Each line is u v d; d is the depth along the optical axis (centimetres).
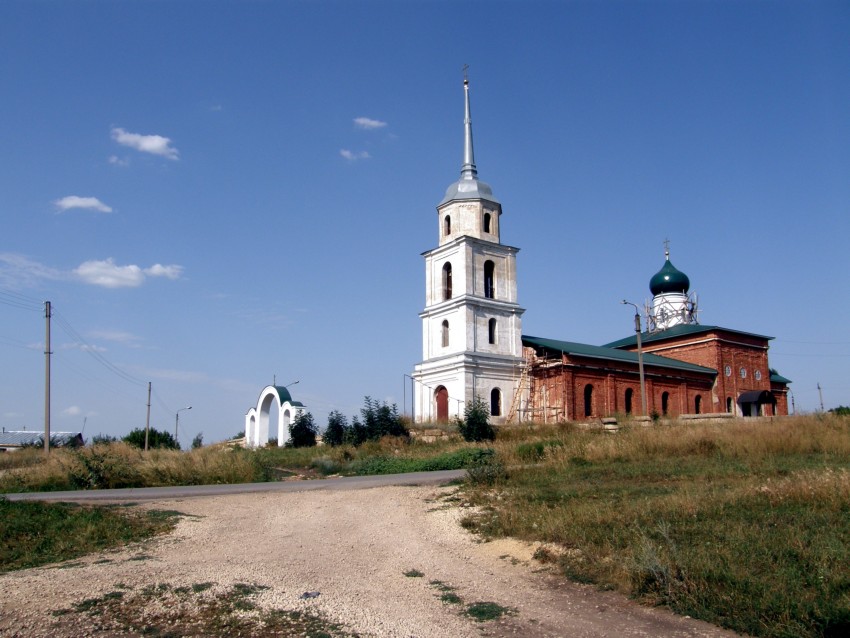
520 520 1395
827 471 1486
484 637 836
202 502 1819
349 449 3519
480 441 3494
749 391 6612
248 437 5822
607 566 1064
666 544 1090
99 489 2175
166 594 974
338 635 832
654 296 7606
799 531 1100
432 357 5269
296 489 2014
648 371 5684
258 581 1062
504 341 5256
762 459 2058
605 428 3344
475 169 5472
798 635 777
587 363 5228
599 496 1570
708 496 1401
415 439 3888
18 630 825
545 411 5119
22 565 1200
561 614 914
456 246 5191
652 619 880
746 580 920
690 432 2497
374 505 1747
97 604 923
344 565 1186
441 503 1722
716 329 6488
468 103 5559
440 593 1020
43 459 3359
